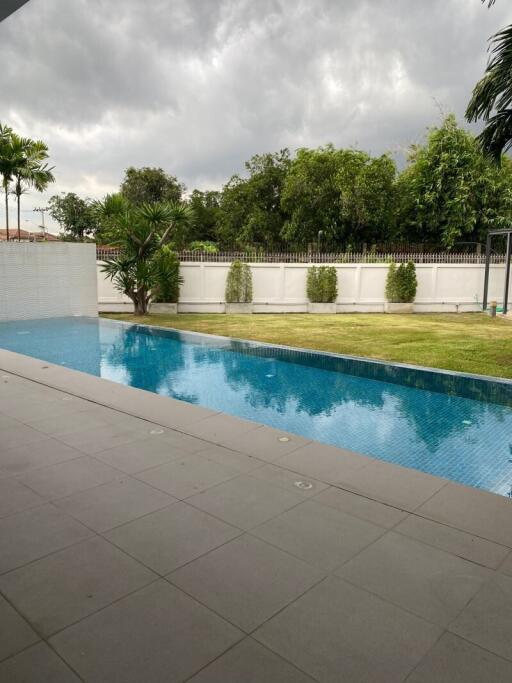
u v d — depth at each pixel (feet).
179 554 7.81
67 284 47.06
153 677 5.37
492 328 40.96
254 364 28.63
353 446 16.46
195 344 34.63
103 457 11.96
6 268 43.55
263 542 8.20
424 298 56.13
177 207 47.70
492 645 5.92
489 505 9.65
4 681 5.29
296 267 55.52
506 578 7.29
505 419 19.11
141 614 6.40
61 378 20.47
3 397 17.51
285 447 12.75
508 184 69.72
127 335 37.96
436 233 73.82
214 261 54.70
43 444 12.82
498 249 72.18
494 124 22.58
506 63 20.20
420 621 6.33
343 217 72.28
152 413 15.66
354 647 5.86
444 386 23.53
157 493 10.01
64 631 6.07
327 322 45.57
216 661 5.62
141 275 46.96
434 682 5.36
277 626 6.20
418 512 9.34
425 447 16.34
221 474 11.01
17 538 8.25
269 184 89.56
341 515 9.18
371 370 26.84
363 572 7.39
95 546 8.01
